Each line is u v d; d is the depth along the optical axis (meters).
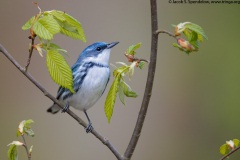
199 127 14.30
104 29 14.64
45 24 5.82
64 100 8.64
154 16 5.62
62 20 5.99
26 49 14.59
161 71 14.83
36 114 13.95
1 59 14.31
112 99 6.04
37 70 14.32
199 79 14.64
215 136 14.16
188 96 14.55
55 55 6.02
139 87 13.79
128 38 14.58
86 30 14.59
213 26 14.95
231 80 14.43
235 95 14.32
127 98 13.68
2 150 13.64
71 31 6.20
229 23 14.93
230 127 14.14
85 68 8.70
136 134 6.26
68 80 6.04
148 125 14.27
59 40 14.06
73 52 14.10
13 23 14.77
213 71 14.66
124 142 13.23
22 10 14.86
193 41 5.53
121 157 6.45
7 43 14.59
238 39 14.73
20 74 14.27
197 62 14.77
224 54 14.67
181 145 14.09
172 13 15.28
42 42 6.06
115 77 6.09
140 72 13.92
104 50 8.89
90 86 8.66
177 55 14.93
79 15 14.70
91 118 13.31
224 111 14.25
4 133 13.79
